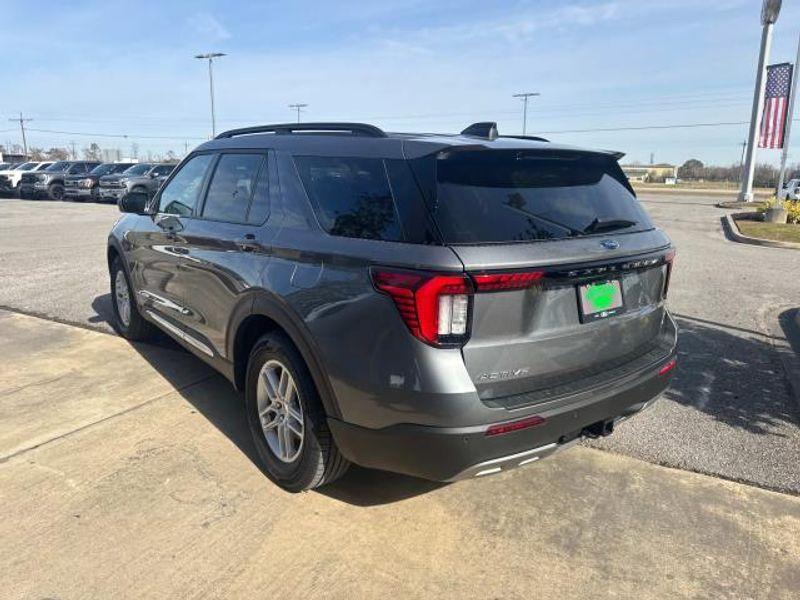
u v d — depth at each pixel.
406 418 2.61
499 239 2.63
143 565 2.78
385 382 2.64
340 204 3.04
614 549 2.97
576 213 3.01
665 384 3.41
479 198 2.74
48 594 2.59
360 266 2.76
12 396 4.56
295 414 3.27
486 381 2.62
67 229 15.65
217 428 4.10
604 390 2.94
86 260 10.48
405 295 2.55
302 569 2.79
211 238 3.87
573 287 2.84
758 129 31.78
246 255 3.51
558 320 2.80
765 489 3.51
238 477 3.52
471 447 2.57
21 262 10.22
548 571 2.82
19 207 24.28
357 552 2.91
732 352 5.82
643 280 3.29
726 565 2.88
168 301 4.66
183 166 4.75
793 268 11.02
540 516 3.22
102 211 22.28
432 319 2.51
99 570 2.74
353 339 2.75
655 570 2.84
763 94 31.31
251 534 3.02
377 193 2.87
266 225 3.46
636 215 3.38
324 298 2.89
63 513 3.14
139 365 5.23
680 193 49.97
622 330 3.16
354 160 3.06
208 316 4.01
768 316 7.21
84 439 3.91
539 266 2.65
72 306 7.18
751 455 3.87
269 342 3.29
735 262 11.68
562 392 2.79
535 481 3.56
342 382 2.81
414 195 2.71
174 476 3.51
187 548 2.90
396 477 3.58
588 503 3.35
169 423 4.16
